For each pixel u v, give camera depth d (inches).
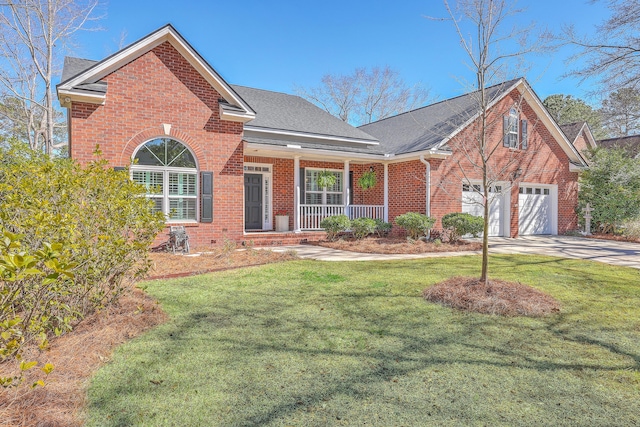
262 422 100.0
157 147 414.6
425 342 155.4
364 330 168.7
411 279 273.1
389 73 1482.5
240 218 462.0
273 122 555.2
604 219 645.9
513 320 183.8
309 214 565.9
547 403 110.6
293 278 274.5
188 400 110.0
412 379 123.8
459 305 203.8
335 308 201.3
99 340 148.6
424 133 594.9
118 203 173.8
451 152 530.0
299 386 118.6
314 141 574.2
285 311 195.5
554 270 318.7
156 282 257.4
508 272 306.3
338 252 430.0
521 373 128.9
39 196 149.5
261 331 166.6
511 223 603.5
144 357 138.2
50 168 166.7
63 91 360.5
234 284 254.4
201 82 437.1
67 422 97.6
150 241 189.9
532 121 621.9
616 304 214.1
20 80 772.0
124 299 204.5
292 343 153.2
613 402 111.5
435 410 106.3
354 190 635.5
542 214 665.6
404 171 568.7
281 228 562.3
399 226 560.7
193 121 431.2
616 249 472.1
